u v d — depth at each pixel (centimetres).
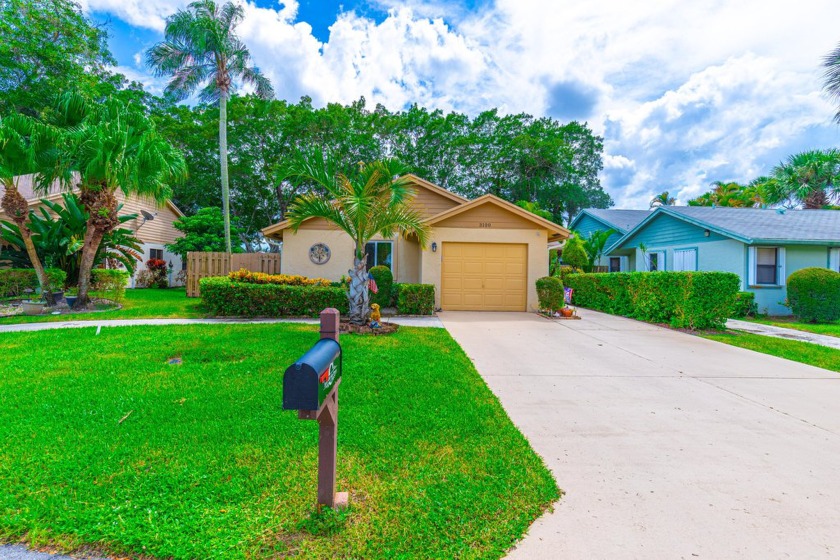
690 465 308
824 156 2409
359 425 361
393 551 212
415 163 3022
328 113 2625
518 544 219
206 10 1767
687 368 588
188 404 397
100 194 1057
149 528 222
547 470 297
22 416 364
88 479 267
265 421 361
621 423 388
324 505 237
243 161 2552
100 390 432
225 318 971
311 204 832
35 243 1135
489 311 1201
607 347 721
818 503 260
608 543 221
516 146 3133
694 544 221
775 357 661
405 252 1370
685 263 1543
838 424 389
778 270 1289
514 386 498
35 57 1817
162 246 2125
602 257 2167
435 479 280
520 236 1208
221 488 259
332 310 244
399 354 609
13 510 235
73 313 1025
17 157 967
